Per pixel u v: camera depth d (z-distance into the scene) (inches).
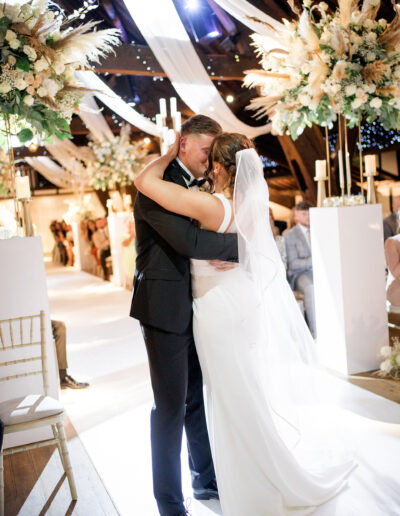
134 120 322.7
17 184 136.5
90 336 234.5
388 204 433.4
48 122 127.2
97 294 349.1
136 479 108.1
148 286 88.4
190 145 89.6
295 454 96.6
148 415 140.6
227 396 87.0
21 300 126.0
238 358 87.1
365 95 147.3
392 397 138.3
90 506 99.0
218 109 297.0
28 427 97.6
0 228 135.0
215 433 88.3
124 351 206.4
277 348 92.5
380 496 93.7
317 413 98.4
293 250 205.9
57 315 286.8
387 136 434.6
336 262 155.0
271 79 161.8
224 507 88.0
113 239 381.7
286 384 94.0
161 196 82.8
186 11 294.8
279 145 492.1
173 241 83.2
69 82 129.3
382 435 117.0
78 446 124.7
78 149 461.7
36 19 120.4
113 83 411.8
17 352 126.2
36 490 106.0
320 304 164.1
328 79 147.4
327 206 162.6
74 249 525.3
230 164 87.4
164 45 240.2
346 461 101.9
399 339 172.2
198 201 83.3
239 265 88.8
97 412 145.1
